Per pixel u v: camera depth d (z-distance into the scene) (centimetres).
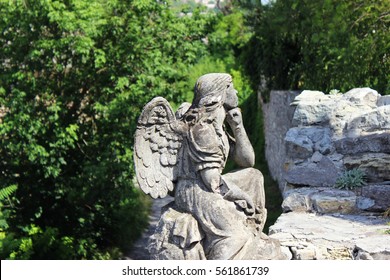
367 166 1126
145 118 708
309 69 2152
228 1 3328
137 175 706
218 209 690
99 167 1758
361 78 1967
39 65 1784
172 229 696
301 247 896
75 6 1738
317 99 1265
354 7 1928
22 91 1752
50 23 1761
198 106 714
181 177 713
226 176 736
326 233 948
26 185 1903
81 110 1858
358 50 1928
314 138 1198
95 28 1727
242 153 739
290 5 2169
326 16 1975
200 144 698
